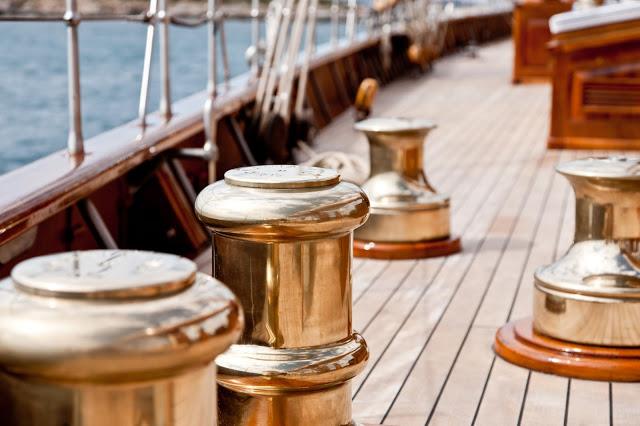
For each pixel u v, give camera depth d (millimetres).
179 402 1352
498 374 3225
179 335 1293
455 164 7859
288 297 2125
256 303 2137
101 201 4441
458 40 20000
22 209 3051
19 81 13859
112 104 12031
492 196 6531
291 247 2100
